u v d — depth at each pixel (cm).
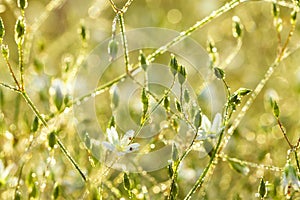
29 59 52
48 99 46
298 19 53
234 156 46
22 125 44
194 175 43
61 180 43
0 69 49
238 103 38
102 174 39
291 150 39
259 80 52
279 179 42
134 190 41
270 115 49
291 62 53
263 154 45
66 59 47
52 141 38
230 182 46
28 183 41
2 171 40
